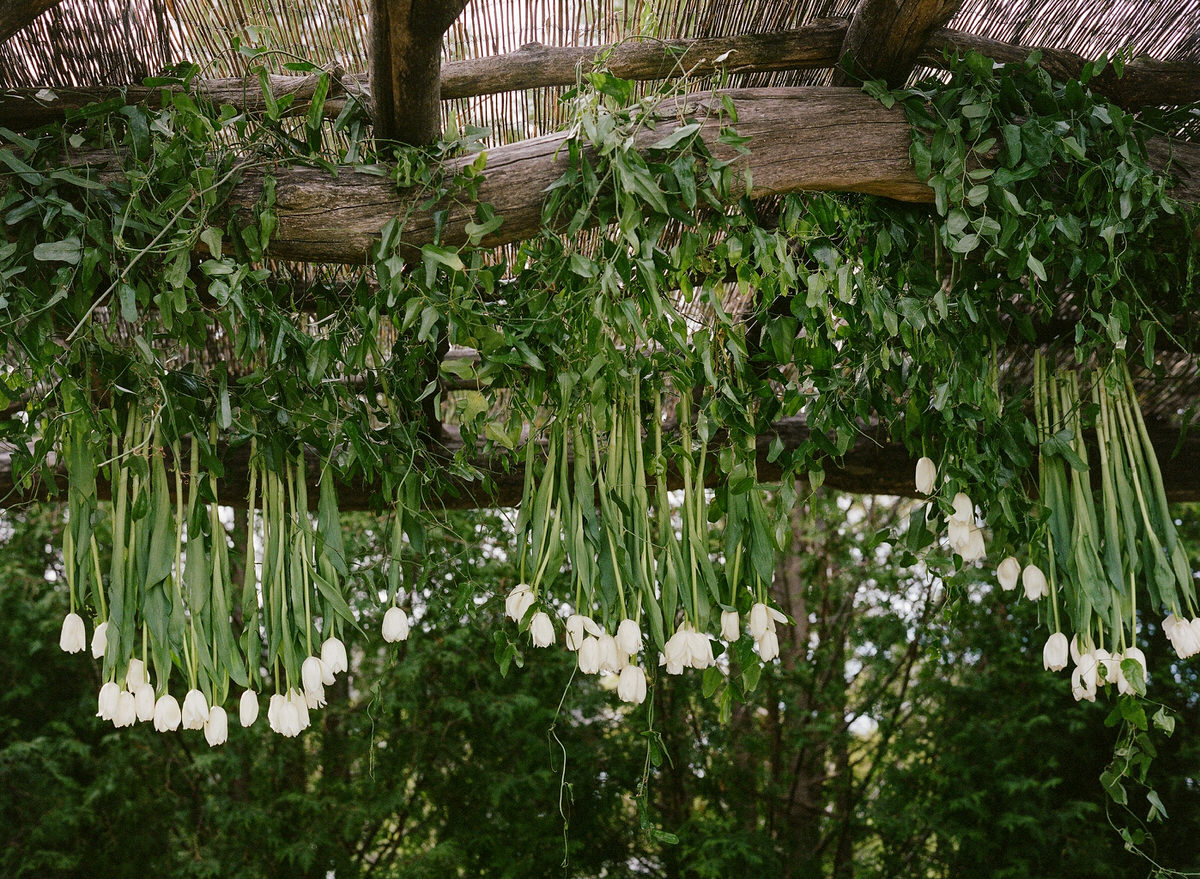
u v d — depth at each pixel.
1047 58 2.11
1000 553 2.11
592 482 1.97
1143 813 4.56
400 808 4.84
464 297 1.77
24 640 4.90
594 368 1.82
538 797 4.82
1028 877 4.51
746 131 1.88
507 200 1.83
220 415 1.82
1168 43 2.20
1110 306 2.19
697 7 2.12
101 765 4.80
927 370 2.09
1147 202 1.93
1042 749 4.70
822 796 5.21
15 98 1.96
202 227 1.74
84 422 1.85
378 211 1.82
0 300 1.66
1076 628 2.06
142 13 1.98
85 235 1.73
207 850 4.65
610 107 1.86
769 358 1.99
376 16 1.66
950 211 1.93
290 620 1.93
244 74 1.83
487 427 1.88
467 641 4.76
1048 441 2.09
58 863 4.64
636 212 1.74
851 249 1.98
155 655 1.82
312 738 4.97
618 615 1.94
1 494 2.74
